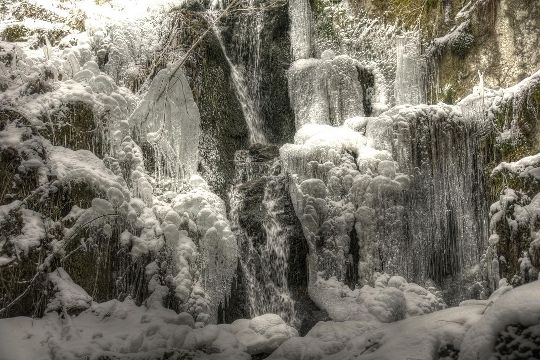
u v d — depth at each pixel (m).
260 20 10.85
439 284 8.73
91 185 7.30
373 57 10.38
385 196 8.38
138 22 9.30
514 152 8.49
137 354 6.25
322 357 6.31
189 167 8.57
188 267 7.60
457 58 9.70
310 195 8.44
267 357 6.57
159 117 8.35
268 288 8.46
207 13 10.35
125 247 7.38
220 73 10.04
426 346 5.61
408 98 9.98
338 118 9.98
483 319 5.41
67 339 6.47
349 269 8.32
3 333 6.27
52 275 6.89
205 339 6.63
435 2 9.97
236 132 9.95
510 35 9.17
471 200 8.76
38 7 8.92
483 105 8.80
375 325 6.81
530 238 7.81
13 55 7.75
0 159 6.98
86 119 7.73
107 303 7.05
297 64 10.31
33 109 7.37
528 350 5.05
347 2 10.65
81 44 8.59
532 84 8.48
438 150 8.74
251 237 8.66
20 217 6.86
